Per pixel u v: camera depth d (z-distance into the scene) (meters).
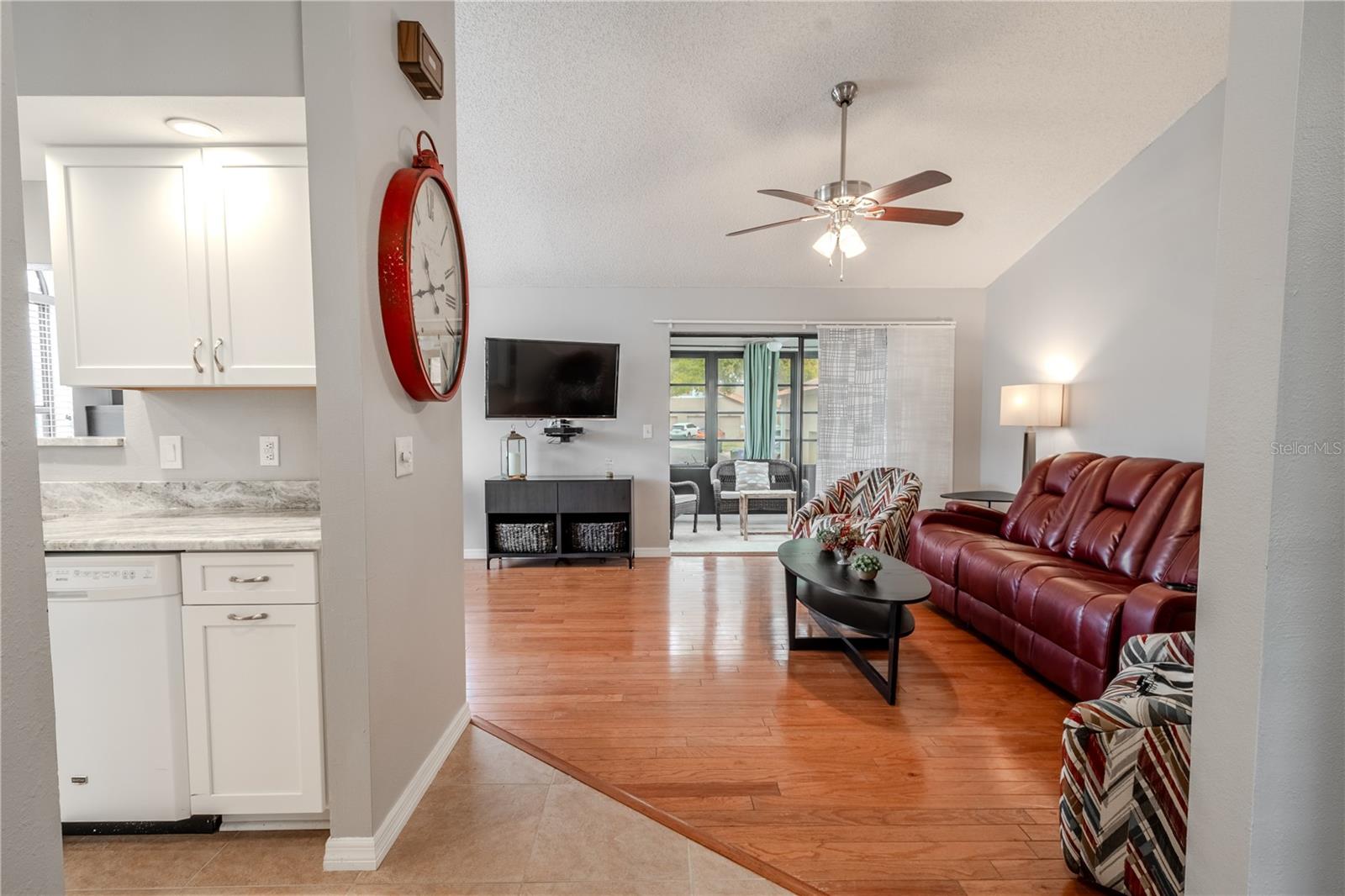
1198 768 0.97
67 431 2.43
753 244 4.53
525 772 2.03
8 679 0.62
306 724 1.64
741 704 2.55
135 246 1.85
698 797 1.92
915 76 3.00
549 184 3.80
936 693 2.65
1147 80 3.06
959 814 1.84
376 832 1.59
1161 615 2.09
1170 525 2.78
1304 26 0.80
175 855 1.62
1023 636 2.82
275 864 1.59
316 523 1.89
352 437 1.51
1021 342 4.78
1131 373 3.70
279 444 2.15
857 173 3.73
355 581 1.53
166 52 1.59
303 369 1.86
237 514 2.07
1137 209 3.63
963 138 3.46
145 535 1.68
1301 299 0.82
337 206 1.48
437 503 2.04
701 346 7.21
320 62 1.46
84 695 1.63
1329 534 0.84
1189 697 1.47
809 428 7.09
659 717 2.44
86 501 2.11
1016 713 2.48
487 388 4.73
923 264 4.88
